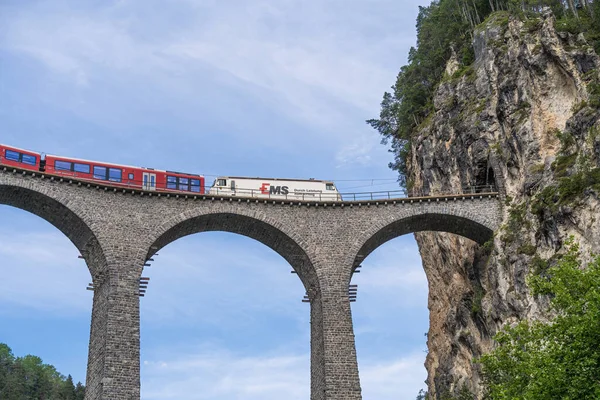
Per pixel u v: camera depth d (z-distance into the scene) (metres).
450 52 85.88
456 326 70.94
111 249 52.91
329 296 55.72
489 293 61.34
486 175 67.56
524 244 57.16
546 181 57.41
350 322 55.03
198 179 61.78
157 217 55.06
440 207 60.16
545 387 30.89
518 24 68.00
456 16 89.69
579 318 30.64
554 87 61.31
